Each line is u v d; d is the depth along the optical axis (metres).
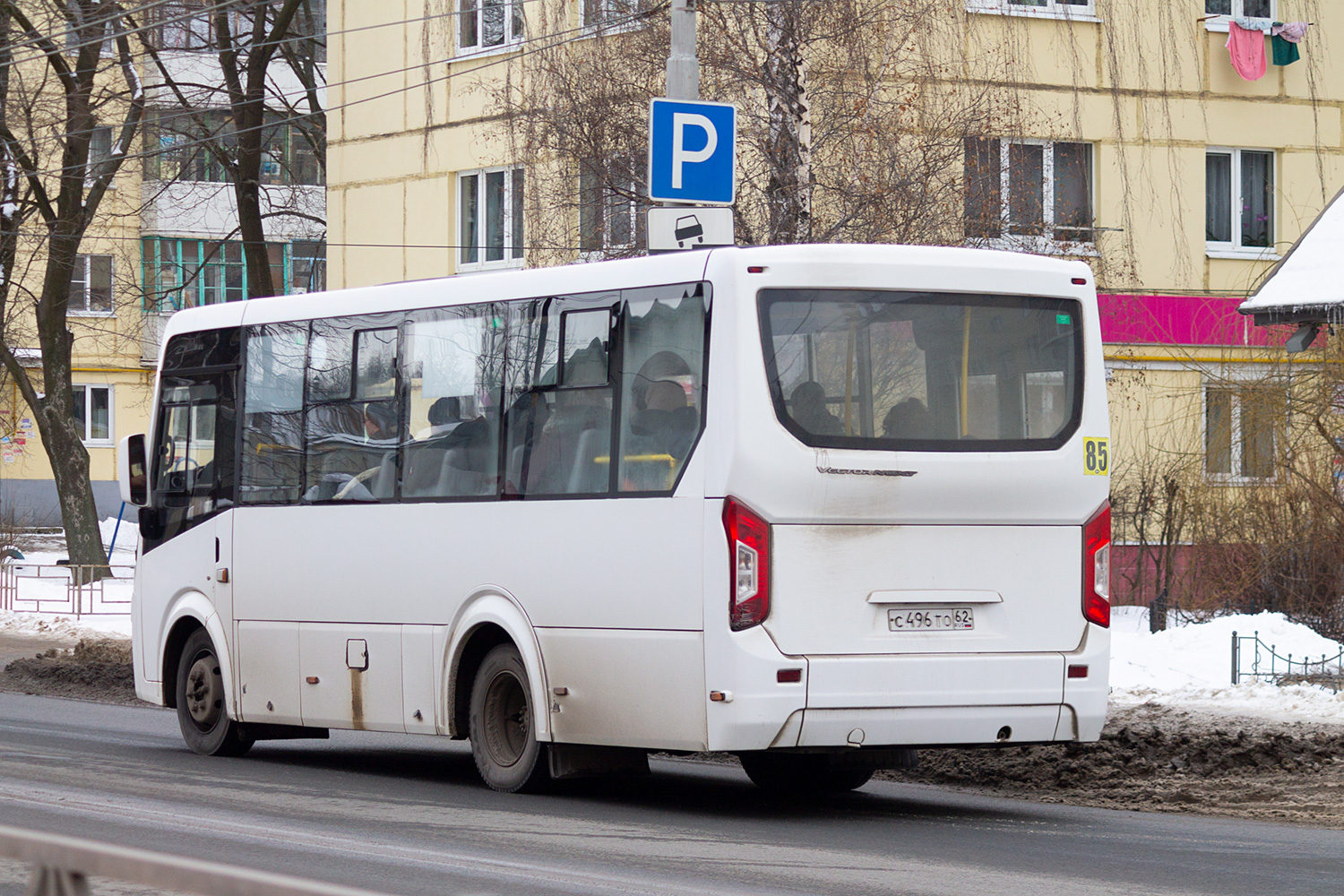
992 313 14.39
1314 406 29.25
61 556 61.81
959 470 13.96
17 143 50.09
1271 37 40.03
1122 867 11.55
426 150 45.16
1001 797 15.96
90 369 78.75
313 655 17.30
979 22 30.77
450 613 15.83
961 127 28.64
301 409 17.72
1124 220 37.28
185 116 51.22
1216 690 23.17
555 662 14.80
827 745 13.54
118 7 49.00
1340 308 27.66
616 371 14.52
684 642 13.73
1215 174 40.06
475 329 15.91
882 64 28.53
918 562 13.89
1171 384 38.34
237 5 50.06
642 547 14.09
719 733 13.43
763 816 14.16
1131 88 38.84
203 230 77.44
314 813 13.91
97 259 78.00
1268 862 11.86
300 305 17.94
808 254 13.86
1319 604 28.58
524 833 12.85
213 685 18.69
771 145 27.72
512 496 15.30
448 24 44.47
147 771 16.91
